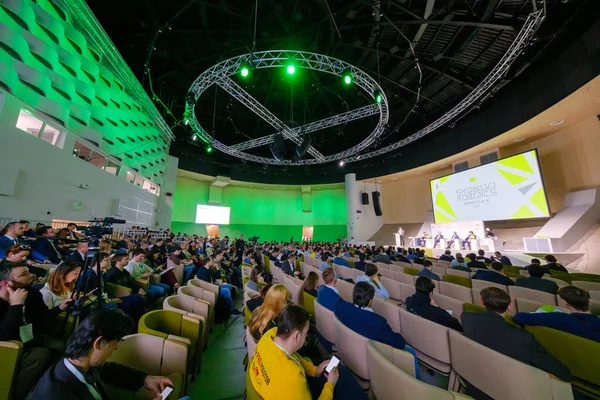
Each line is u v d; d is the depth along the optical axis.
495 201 10.27
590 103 7.41
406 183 16.97
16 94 4.87
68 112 6.12
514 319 2.00
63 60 5.73
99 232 2.10
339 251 9.93
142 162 10.42
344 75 7.93
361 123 14.28
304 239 19.23
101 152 7.70
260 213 19.44
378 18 6.82
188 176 16.56
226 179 16.92
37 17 4.93
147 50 8.22
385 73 9.59
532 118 8.34
